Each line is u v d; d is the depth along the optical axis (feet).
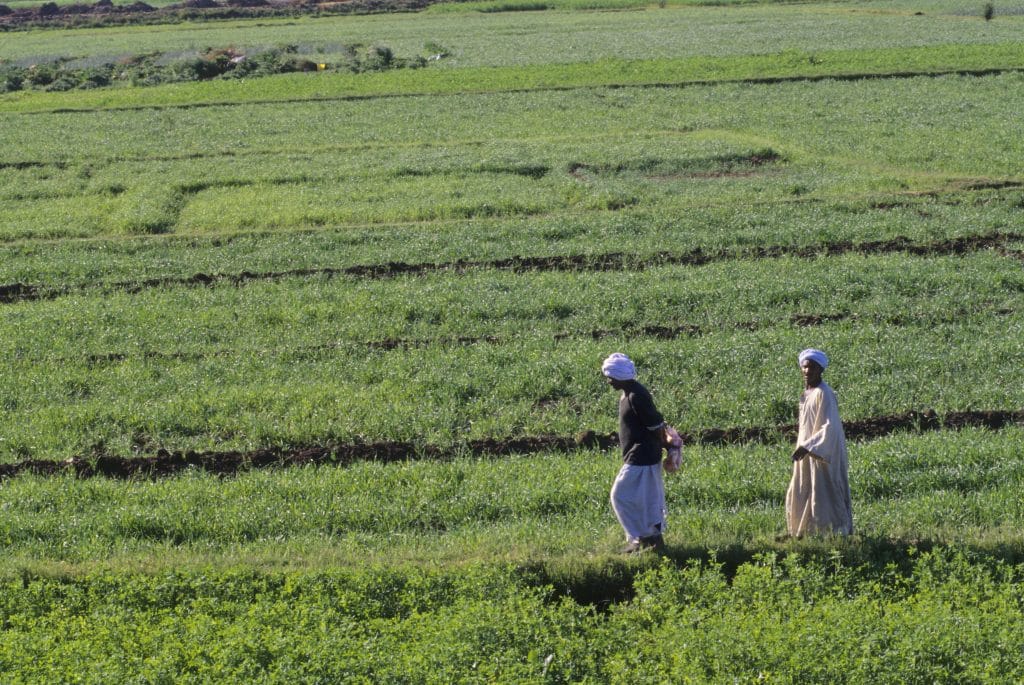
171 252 92.32
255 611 35.32
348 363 65.67
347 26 330.13
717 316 72.02
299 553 42.60
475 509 46.52
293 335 70.79
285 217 102.32
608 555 40.06
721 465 49.26
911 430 54.13
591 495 46.93
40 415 58.49
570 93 176.65
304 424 56.18
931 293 74.74
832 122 143.84
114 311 75.61
